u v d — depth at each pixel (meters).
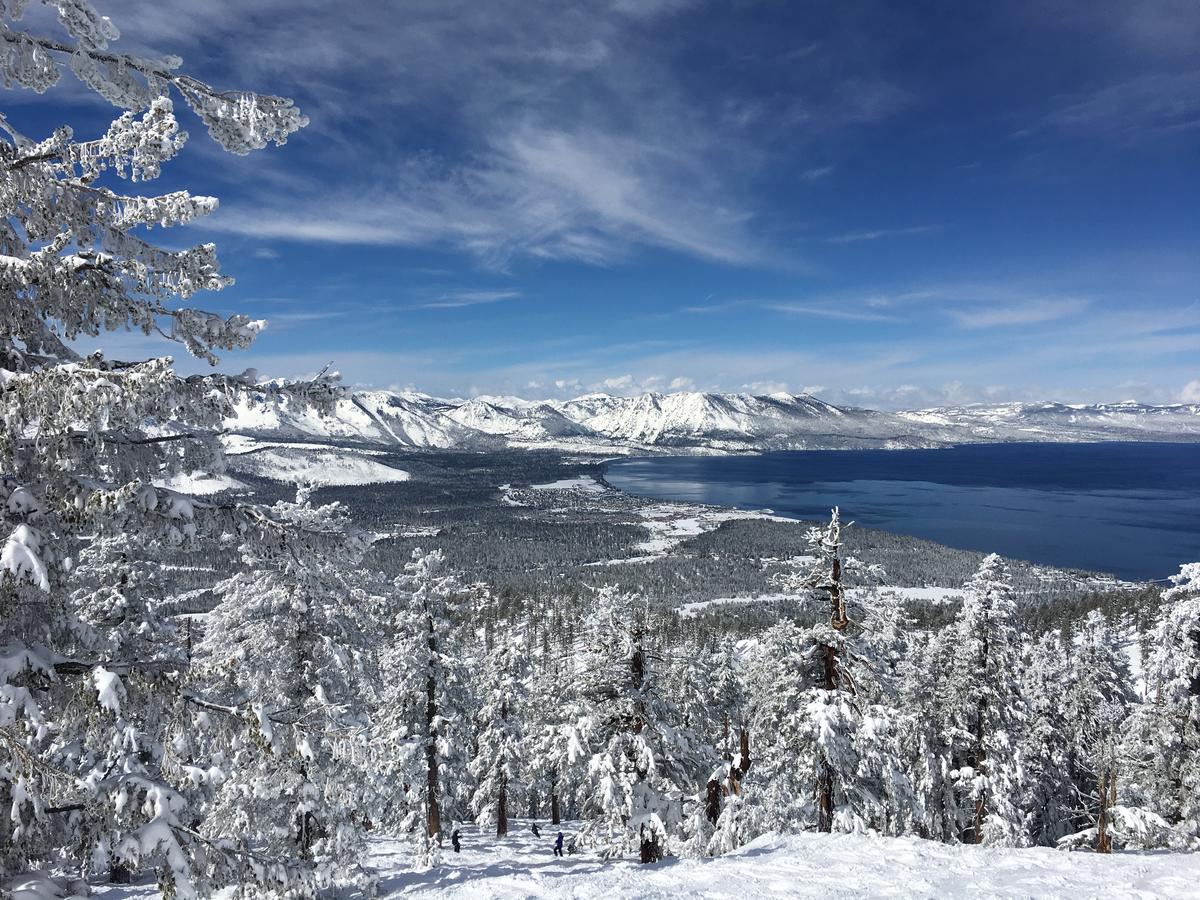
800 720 19.69
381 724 25.09
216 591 17.48
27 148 5.46
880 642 31.81
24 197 5.59
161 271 6.09
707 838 18.80
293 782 15.45
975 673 25.11
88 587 16.48
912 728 25.95
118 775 5.98
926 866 13.84
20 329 6.11
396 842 29.88
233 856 6.34
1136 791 24.44
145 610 17.05
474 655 36.66
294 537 6.61
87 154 5.61
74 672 6.28
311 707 15.69
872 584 20.34
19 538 5.24
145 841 5.65
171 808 5.98
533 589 161.88
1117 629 74.81
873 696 20.48
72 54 4.98
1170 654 21.52
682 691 33.06
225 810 15.80
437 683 25.38
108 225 5.91
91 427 5.50
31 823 5.54
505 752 35.47
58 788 5.69
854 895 11.99
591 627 21.95
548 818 52.09
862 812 19.88
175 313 6.00
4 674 5.54
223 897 9.50
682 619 122.25
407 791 26.67
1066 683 35.91
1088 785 33.50
